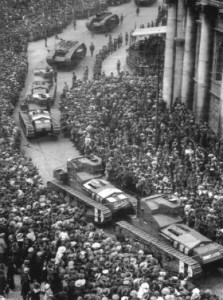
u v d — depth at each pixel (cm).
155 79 7981
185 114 6588
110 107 7025
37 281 3850
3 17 10981
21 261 3988
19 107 7850
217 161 5409
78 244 3994
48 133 6788
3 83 8062
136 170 5275
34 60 9700
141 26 10062
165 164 5353
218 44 6456
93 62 9656
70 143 6712
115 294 3475
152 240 4316
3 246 4081
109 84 7862
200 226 4388
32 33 10638
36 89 7700
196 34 6894
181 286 3619
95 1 11662
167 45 7206
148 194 5025
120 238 4469
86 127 6444
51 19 11038
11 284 3934
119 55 9844
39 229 4150
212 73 6588
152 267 3762
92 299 3441
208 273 4200
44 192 4916
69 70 9350
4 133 6312
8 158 5475
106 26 10638
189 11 6806
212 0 6228
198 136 5934
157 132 5912
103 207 4747
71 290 3575
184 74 7062
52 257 3900
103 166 5600
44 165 6134
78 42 9844
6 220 4253
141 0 11462
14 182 4978
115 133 6216
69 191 5150
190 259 4028
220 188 4894
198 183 4978
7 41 9988
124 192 5175
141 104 6925
